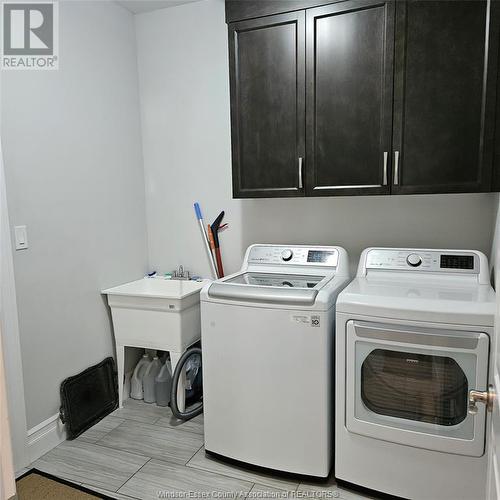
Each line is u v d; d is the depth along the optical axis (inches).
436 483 65.8
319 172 84.0
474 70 71.1
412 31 73.9
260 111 87.3
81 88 93.5
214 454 82.1
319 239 100.7
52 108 85.9
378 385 69.7
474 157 73.0
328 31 79.7
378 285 77.5
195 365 105.0
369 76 77.9
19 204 78.7
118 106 106.0
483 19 69.7
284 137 86.0
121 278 108.0
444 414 65.5
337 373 71.1
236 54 87.6
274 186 88.3
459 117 73.0
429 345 63.4
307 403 72.7
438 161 75.2
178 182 113.3
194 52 106.8
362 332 67.4
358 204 96.2
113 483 75.3
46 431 85.1
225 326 77.2
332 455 77.0
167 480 76.1
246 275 91.6
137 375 108.7
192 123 109.6
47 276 85.4
